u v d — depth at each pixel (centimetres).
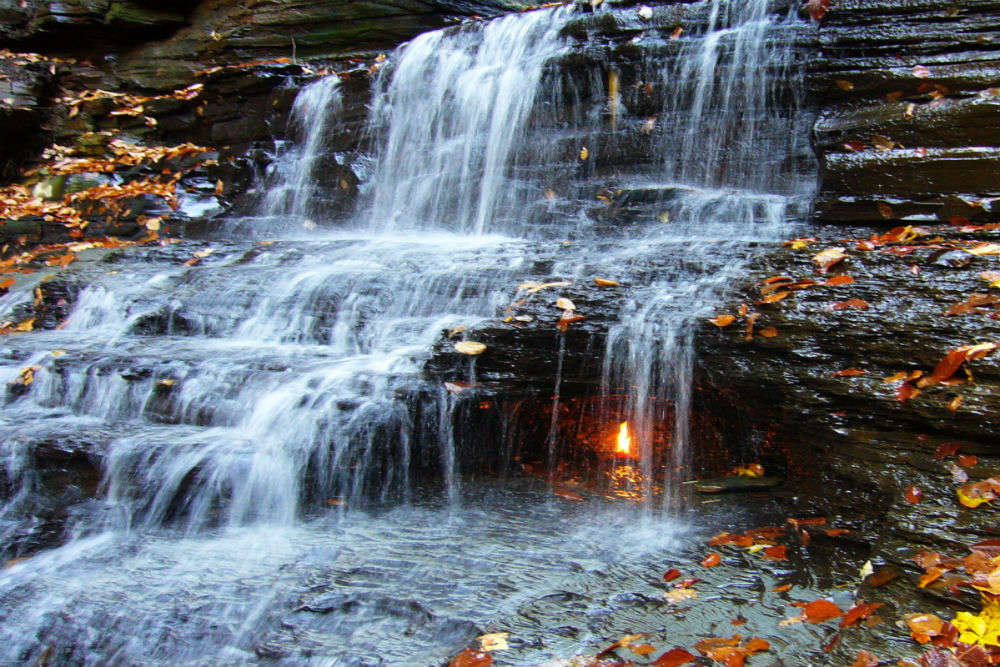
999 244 476
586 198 761
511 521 418
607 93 776
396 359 498
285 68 1039
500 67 839
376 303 573
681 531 398
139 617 336
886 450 379
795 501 412
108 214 973
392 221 893
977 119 566
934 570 310
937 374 382
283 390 472
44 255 849
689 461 464
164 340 599
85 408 522
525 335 479
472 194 835
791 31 690
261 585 352
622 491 460
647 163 755
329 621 326
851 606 315
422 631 315
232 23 1208
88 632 337
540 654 292
